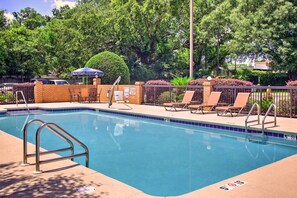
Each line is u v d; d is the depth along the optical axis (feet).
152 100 50.67
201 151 21.25
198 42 99.91
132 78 98.27
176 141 24.81
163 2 89.92
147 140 25.22
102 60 65.46
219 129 28.76
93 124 34.30
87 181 12.34
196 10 98.89
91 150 21.59
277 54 85.10
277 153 20.56
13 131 29.86
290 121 29.32
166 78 103.86
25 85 54.70
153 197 10.69
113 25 93.81
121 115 41.01
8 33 93.97
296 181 12.30
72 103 54.24
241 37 86.12
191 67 50.98
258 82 100.58
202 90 43.60
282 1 80.53
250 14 86.69
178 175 15.72
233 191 11.18
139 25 92.53
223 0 100.01
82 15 95.20
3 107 45.19
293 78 91.04
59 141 24.68
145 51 102.06
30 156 15.15
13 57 94.32
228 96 39.68
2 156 16.43
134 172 16.34
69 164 14.87
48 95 57.16
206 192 11.11
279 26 80.69
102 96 59.57
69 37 99.96
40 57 98.78
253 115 34.32
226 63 115.55
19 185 11.82
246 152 20.89
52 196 10.66
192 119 31.42
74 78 103.71
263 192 11.05
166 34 101.04
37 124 34.17
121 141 24.86
